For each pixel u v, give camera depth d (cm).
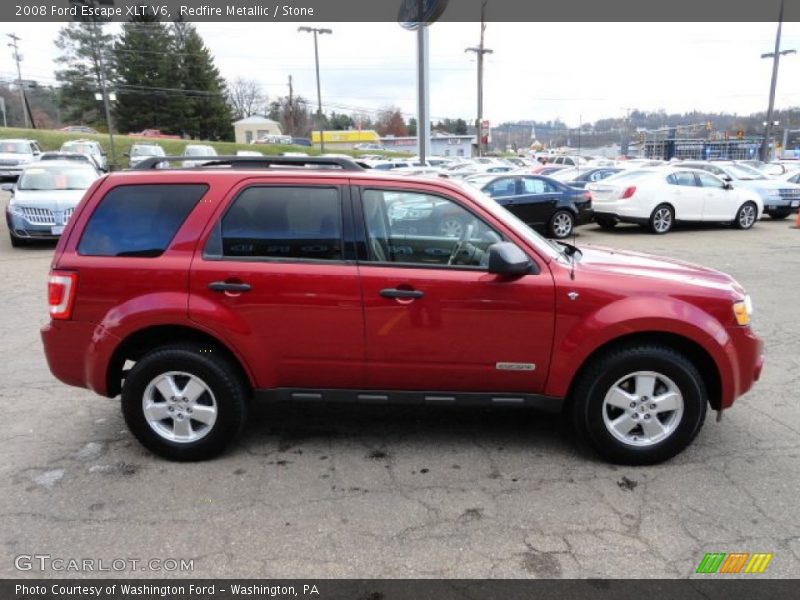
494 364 360
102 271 359
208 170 370
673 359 350
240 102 9919
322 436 412
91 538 297
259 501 329
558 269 355
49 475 357
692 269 393
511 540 295
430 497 334
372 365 363
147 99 6588
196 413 369
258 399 374
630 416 361
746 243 1316
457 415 446
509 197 1342
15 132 4922
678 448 363
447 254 361
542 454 384
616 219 1496
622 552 286
